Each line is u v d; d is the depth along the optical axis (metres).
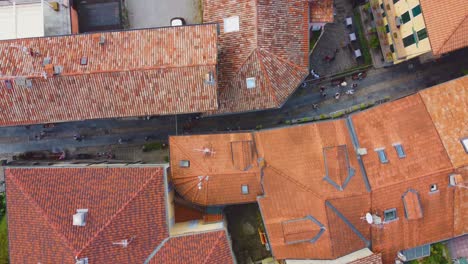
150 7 34.31
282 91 29.28
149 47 26.88
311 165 27.80
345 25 35.19
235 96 29.12
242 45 27.81
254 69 28.03
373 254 27.55
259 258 34.03
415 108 28.86
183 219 31.16
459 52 34.62
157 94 27.52
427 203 27.75
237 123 35.16
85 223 25.00
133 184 26.16
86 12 32.25
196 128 35.19
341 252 27.52
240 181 28.75
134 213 25.67
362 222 27.78
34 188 26.25
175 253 26.02
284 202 27.98
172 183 30.27
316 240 27.38
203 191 28.98
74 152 35.53
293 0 28.61
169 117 35.16
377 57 34.50
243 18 27.73
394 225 28.20
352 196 26.91
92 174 26.45
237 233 34.31
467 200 28.30
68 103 27.62
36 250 25.72
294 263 28.19
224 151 28.67
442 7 25.59
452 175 26.83
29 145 35.47
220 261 26.03
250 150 28.58
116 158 35.31
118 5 32.28
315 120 34.72
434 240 29.22
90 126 35.53
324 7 30.05
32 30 31.16
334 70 35.00
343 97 35.09
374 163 28.22
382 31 32.53
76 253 24.19
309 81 34.75
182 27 27.27
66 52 26.88
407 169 27.44
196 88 27.25
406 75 35.00
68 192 25.97
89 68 26.41
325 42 35.06
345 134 29.12
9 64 26.62
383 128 28.95
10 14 31.27
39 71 26.41
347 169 27.59
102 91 27.25
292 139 28.86
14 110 27.59
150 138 35.28
